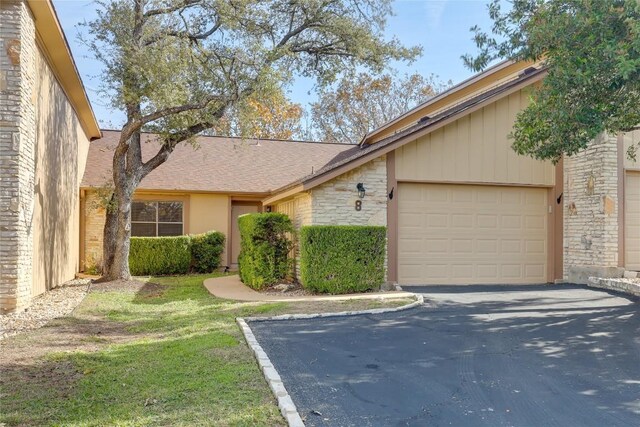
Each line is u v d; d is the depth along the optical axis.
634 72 6.70
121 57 11.54
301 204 11.67
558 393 4.45
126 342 6.46
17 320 7.91
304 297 9.86
